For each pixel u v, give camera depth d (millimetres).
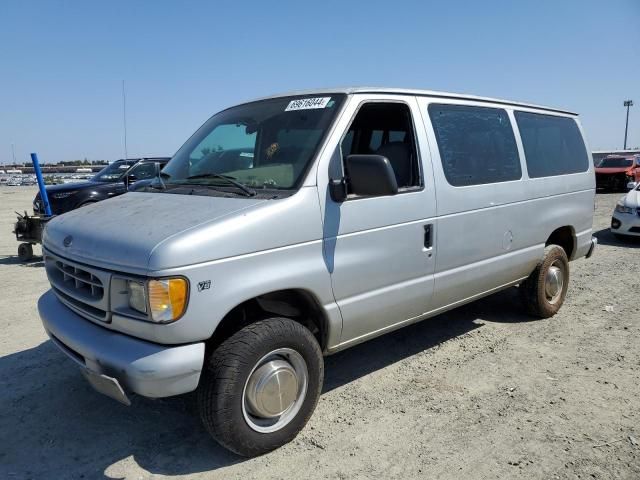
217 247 2895
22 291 7250
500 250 4910
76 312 3367
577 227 6090
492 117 4953
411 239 3982
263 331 3135
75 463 3250
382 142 4348
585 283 7441
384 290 3844
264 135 3859
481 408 3867
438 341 5223
